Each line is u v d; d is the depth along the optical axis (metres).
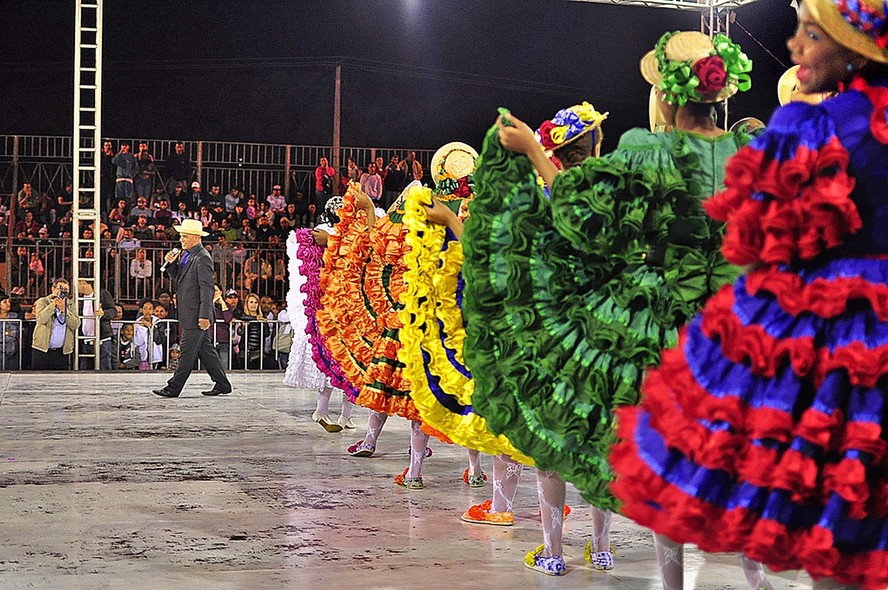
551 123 3.60
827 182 1.96
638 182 2.83
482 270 3.25
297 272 7.78
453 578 3.74
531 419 3.09
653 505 2.06
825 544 1.91
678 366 2.06
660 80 3.02
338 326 5.99
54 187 16.03
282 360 13.82
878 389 1.95
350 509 4.96
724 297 2.07
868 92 2.05
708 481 1.98
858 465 1.92
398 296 5.43
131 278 14.88
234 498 5.19
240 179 16.25
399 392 5.33
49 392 10.41
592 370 2.92
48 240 14.91
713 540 2.00
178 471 5.98
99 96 12.54
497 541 4.32
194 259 10.27
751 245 2.01
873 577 1.96
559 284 3.03
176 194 15.55
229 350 13.52
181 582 3.66
